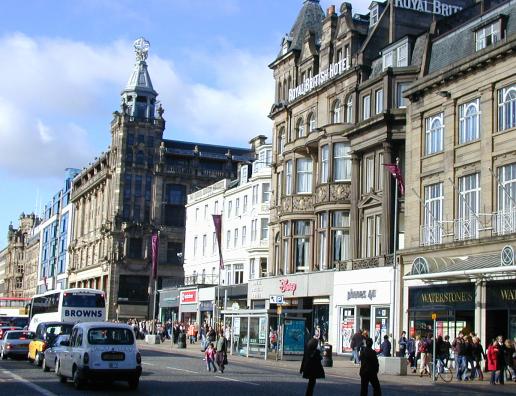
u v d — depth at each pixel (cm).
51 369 2809
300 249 5125
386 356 3362
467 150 3531
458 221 3531
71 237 12838
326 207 4747
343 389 2361
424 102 3888
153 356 4066
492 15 3572
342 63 4847
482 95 3444
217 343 2939
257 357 4234
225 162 10644
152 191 10256
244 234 6725
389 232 4184
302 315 5012
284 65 5694
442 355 3058
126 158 10212
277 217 5447
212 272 7319
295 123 5369
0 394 1941
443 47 3891
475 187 3481
